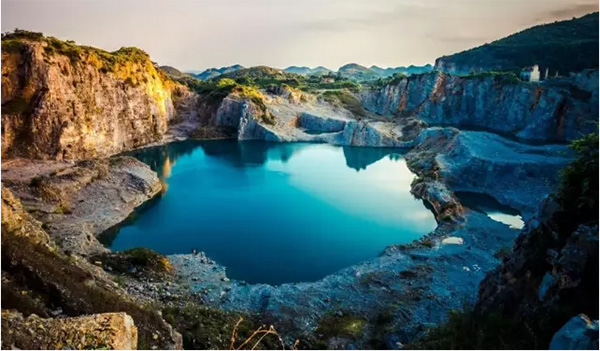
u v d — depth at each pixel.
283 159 96.94
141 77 111.00
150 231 52.41
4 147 73.62
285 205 63.69
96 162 65.50
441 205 58.28
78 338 14.45
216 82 168.12
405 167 88.56
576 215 21.58
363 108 159.12
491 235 47.69
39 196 51.31
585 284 18.61
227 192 70.00
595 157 21.45
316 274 41.47
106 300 21.66
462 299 33.00
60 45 88.06
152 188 66.81
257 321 29.81
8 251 20.94
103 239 49.12
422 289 34.78
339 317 30.62
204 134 121.94
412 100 149.62
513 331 20.34
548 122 110.19
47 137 77.94
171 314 27.11
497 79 131.88
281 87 149.50
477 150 73.31
